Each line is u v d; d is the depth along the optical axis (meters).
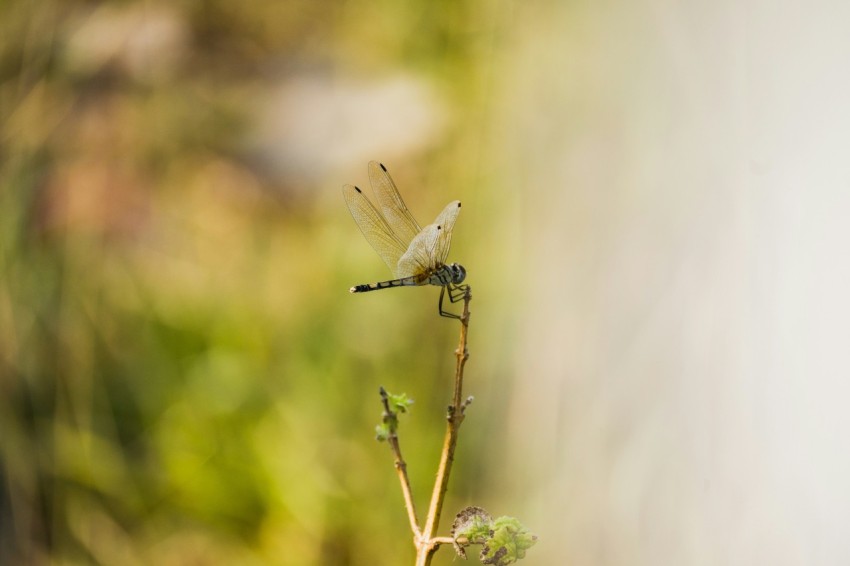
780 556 0.76
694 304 0.79
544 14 0.85
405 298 0.85
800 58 0.79
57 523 0.84
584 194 0.82
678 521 0.78
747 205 0.78
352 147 0.85
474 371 0.84
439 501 0.70
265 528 0.84
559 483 0.81
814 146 0.78
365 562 0.83
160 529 0.84
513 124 0.84
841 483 0.76
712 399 0.78
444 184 0.85
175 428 0.85
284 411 0.85
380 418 0.84
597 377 0.81
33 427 0.85
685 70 0.81
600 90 0.83
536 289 0.83
